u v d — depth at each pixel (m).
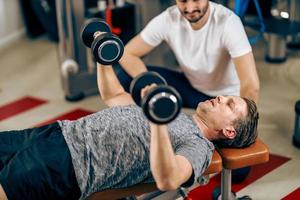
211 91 2.66
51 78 4.10
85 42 2.23
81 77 3.67
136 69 2.61
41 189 1.88
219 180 2.69
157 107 1.54
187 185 1.83
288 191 2.61
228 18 2.40
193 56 2.55
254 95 2.30
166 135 1.64
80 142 1.93
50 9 4.65
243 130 2.00
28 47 4.79
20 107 3.64
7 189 1.86
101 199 1.94
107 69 2.19
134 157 1.89
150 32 2.60
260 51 4.40
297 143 2.97
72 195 1.91
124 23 3.75
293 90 3.71
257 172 2.77
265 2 3.15
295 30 3.14
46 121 3.42
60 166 1.89
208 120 2.01
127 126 1.93
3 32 4.79
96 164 1.89
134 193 1.95
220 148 2.04
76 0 3.50
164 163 1.67
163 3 3.62
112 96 2.23
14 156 1.94
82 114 3.50
